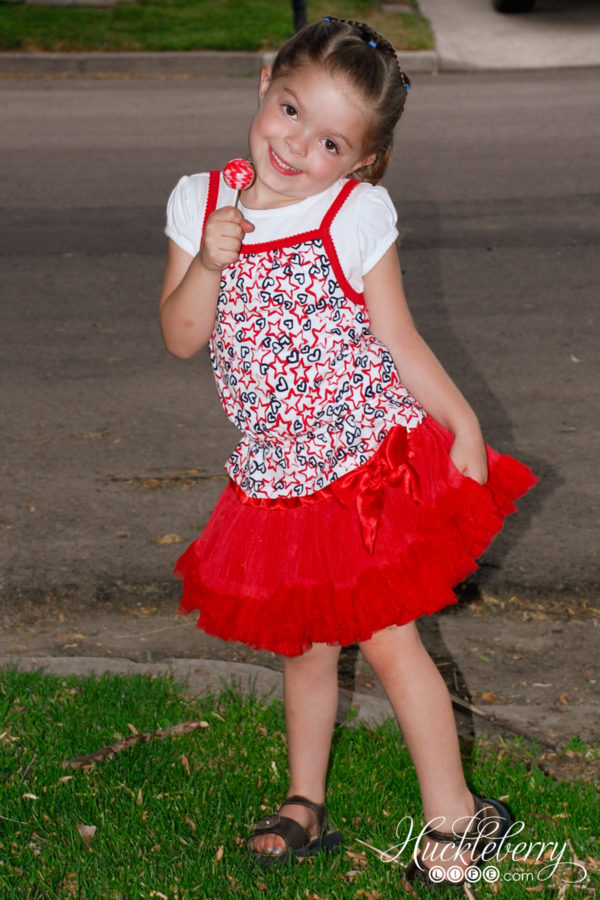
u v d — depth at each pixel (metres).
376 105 2.70
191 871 2.92
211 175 2.95
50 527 4.98
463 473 2.89
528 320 7.32
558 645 4.21
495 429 5.88
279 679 3.96
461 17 17.84
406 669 2.92
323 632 2.80
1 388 6.45
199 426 5.97
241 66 15.15
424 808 3.00
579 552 4.75
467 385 6.40
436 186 10.17
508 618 4.38
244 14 17.12
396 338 2.87
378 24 16.81
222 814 3.16
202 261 2.73
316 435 2.87
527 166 10.75
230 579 2.90
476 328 7.20
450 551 2.84
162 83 14.59
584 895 2.89
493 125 12.29
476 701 3.88
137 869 2.93
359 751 3.47
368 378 2.88
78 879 2.88
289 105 2.70
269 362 2.84
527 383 6.42
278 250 2.80
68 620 4.42
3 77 15.03
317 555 2.81
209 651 4.22
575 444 5.70
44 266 8.41
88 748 3.47
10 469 5.51
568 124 12.29
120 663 4.06
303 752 3.12
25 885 2.88
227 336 2.88
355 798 3.25
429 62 15.17
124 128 12.30
